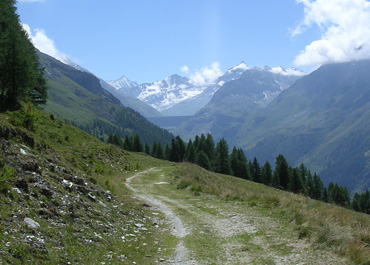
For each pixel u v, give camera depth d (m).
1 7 44.53
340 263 9.52
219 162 106.44
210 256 10.94
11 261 7.13
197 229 14.79
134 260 10.40
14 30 40.69
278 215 15.98
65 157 28.39
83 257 9.34
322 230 11.79
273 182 105.75
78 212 12.89
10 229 8.49
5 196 10.13
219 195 23.44
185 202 22.16
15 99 40.53
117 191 23.25
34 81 44.06
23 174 12.52
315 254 10.37
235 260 10.41
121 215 15.98
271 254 10.73
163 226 15.80
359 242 10.57
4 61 38.84
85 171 27.64
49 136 35.41
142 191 27.34
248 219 15.88
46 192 12.30
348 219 13.97
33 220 9.89
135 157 59.69
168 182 33.31
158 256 11.07
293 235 12.62
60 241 9.58
